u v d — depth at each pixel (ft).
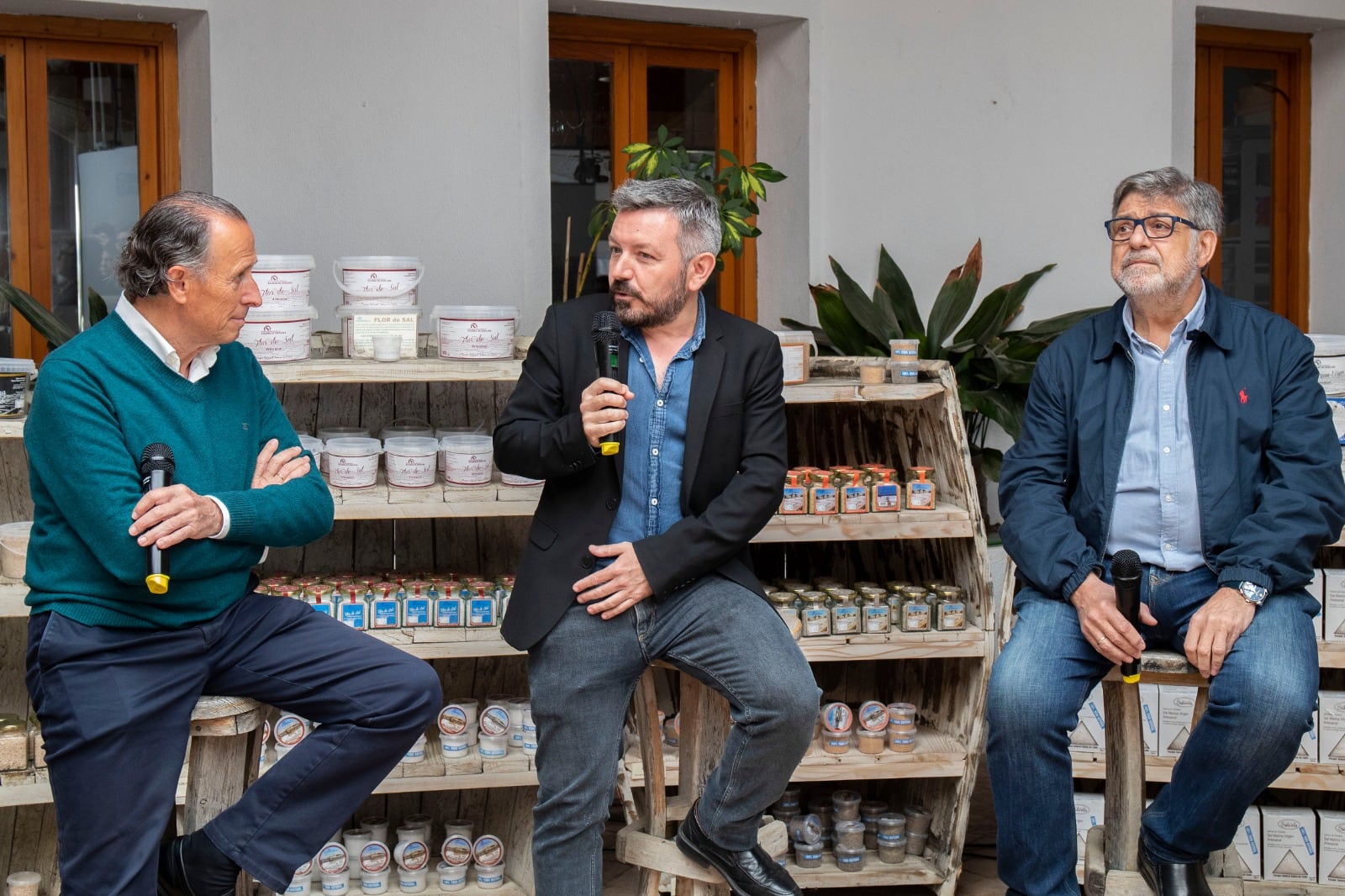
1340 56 15.90
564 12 13.82
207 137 12.57
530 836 9.74
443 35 12.70
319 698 7.30
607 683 7.42
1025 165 14.57
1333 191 16.12
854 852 10.02
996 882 10.23
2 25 12.62
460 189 12.83
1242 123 16.19
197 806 7.39
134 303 7.01
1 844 9.61
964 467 9.75
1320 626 9.49
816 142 14.30
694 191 7.51
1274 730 7.04
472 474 9.20
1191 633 7.36
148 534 6.62
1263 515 7.61
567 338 7.79
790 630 8.16
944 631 9.85
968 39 14.40
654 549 7.27
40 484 6.97
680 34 14.43
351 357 9.09
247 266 7.07
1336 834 9.59
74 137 13.10
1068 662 7.70
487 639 9.16
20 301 10.58
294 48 12.55
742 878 7.45
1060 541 7.94
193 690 7.10
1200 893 7.43
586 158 14.39
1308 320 16.52
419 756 9.42
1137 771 7.69
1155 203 7.86
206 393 7.30
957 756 9.87
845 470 9.84
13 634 9.78
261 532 7.09
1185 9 14.53
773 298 14.97
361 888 9.50
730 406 7.58
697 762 8.01
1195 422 7.89
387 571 10.29
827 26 14.24
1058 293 14.69
